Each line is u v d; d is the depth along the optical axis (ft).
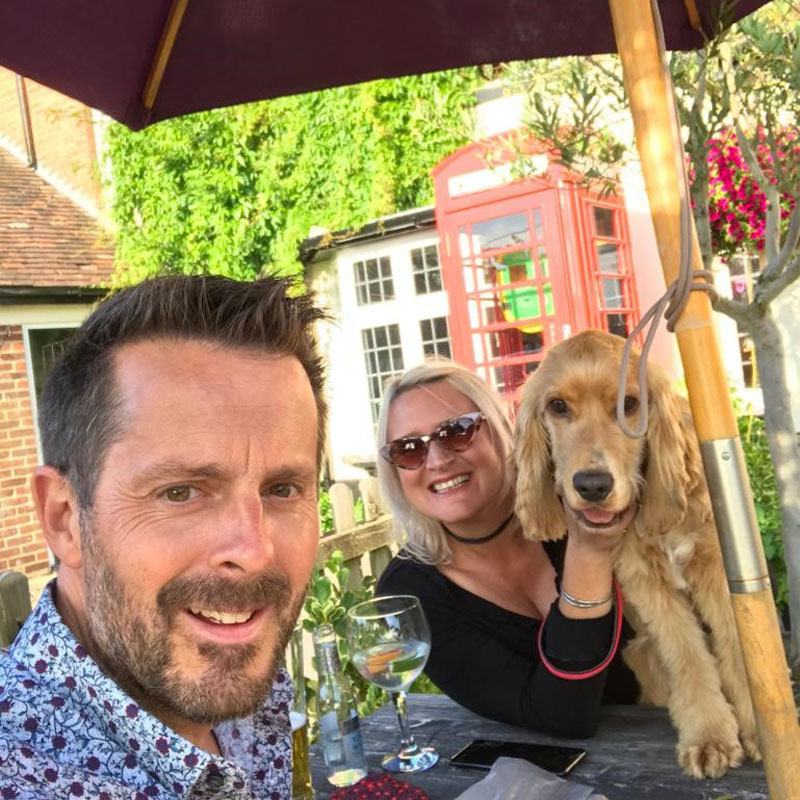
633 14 3.56
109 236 33.86
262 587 2.86
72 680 2.74
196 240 30.94
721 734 5.75
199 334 2.94
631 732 6.27
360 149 27.68
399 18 6.39
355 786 5.29
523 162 12.08
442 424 7.43
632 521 6.84
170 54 6.13
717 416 3.47
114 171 31.89
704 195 8.28
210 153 30.25
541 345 21.43
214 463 2.81
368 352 27.02
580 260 20.29
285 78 6.60
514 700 6.42
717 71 9.04
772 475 14.08
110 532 2.80
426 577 7.41
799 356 19.61
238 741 3.80
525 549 7.74
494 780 4.97
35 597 25.34
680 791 5.33
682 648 6.31
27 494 28.94
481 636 6.89
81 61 5.88
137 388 2.83
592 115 10.07
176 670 2.80
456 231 22.48
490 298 22.16
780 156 9.07
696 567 6.59
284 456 2.96
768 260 8.98
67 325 30.66
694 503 6.73
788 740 3.41
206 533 2.81
